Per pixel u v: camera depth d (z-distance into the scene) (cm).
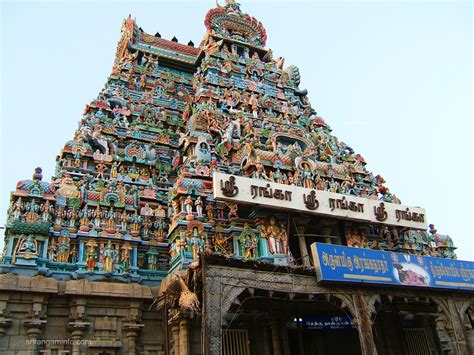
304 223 2480
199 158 2708
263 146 3022
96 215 2245
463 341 2075
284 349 2044
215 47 4100
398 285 1977
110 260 2122
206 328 1482
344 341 2445
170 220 2422
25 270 1931
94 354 1898
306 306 2106
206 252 1598
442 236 3434
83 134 2772
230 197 2189
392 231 3080
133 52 4000
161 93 3628
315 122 3875
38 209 2136
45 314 1895
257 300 1980
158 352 2012
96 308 1983
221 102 3516
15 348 1788
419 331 2614
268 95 3872
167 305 1911
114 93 3281
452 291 2173
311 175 2844
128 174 2723
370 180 3566
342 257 1898
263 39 4662
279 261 2242
